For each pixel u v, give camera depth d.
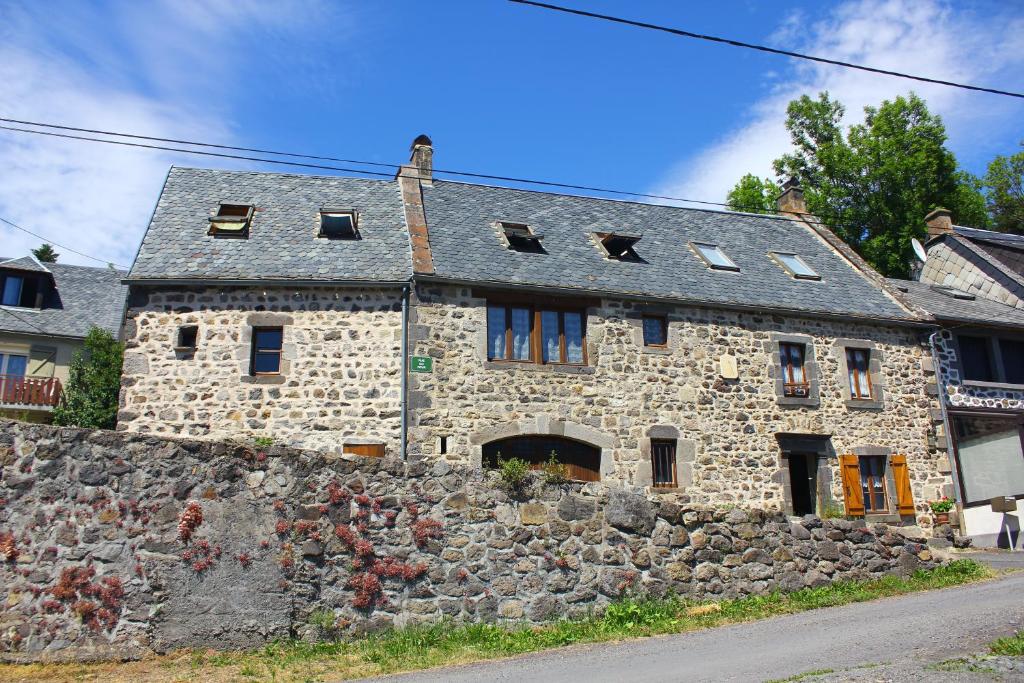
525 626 8.31
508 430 13.09
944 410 16.44
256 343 13.02
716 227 18.75
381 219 15.22
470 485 8.62
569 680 6.19
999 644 6.50
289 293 13.05
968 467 16.69
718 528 9.59
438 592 8.20
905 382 16.23
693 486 13.99
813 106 29.20
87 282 25.05
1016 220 32.38
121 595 7.23
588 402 13.70
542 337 13.89
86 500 7.41
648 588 9.01
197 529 7.50
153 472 7.57
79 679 6.53
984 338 18.08
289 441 12.42
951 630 7.26
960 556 13.34
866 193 27.28
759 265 17.14
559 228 16.45
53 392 21.55
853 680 5.72
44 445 7.48
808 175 29.11
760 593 9.55
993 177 33.47
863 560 10.38
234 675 6.66
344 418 12.59
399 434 12.58
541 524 8.74
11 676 6.58
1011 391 17.69
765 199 29.44
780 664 6.37
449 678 6.48
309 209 15.32
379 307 13.13
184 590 7.35
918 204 26.59
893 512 15.32
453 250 14.29
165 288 12.89
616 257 15.66
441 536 8.35
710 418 14.44
